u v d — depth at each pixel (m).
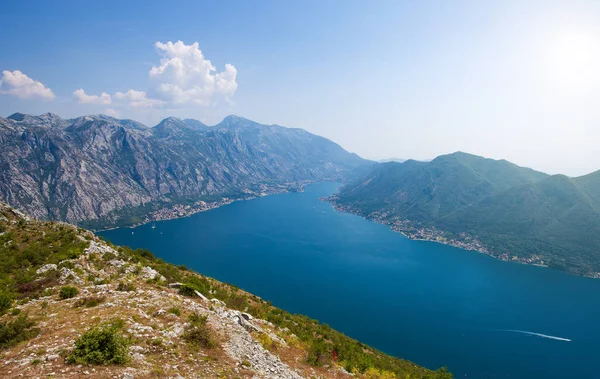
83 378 19.77
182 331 30.38
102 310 32.72
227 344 31.19
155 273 58.06
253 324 45.69
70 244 60.22
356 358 50.94
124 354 23.00
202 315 35.88
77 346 22.58
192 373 23.84
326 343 57.69
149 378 21.36
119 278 49.38
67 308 33.25
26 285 41.47
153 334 28.31
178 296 42.59
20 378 19.27
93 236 74.12
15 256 52.25
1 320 30.05
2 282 42.50
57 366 20.88
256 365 29.42
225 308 47.38
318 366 38.97
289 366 34.81
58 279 44.19
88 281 45.31
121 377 20.50
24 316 28.95
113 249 70.06
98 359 21.73
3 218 72.31
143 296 38.94
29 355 22.31
